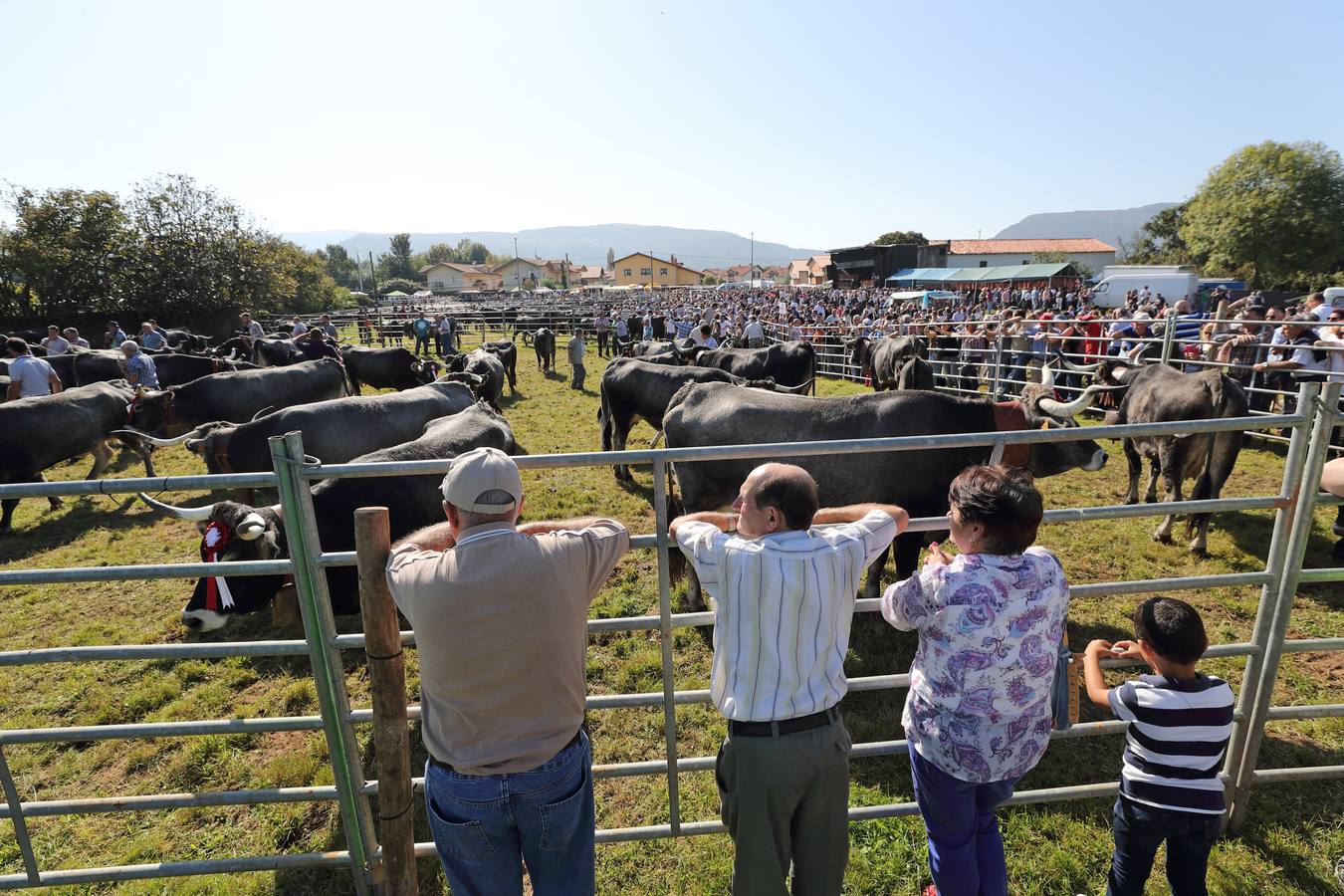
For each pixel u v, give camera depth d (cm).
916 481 504
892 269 7544
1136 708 232
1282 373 955
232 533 396
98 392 947
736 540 201
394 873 252
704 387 581
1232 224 4297
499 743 191
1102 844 307
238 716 444
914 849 307
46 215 3066
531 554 191
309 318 4041
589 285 14525
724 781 210
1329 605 525
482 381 1130
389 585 198
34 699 467
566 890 207
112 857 324
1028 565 204
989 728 204
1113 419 775
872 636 505
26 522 831
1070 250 8169
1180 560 625
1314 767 321
